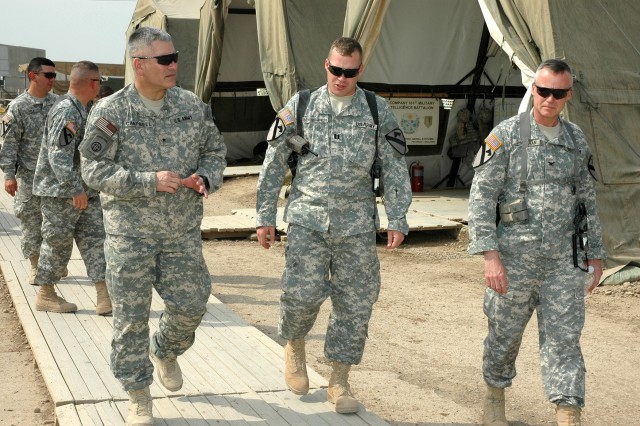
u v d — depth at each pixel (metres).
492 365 4.03
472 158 13.98
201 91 16.17
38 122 6.73
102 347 5.34
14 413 4.71
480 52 13.80
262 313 6.88
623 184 8.32
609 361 5.61
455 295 7.54
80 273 7.64
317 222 3.96
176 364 4.24
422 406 4.74
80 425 4.01
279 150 4.07
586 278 3.85
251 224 10.54
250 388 4.53
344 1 13.51
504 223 3.86
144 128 3.75
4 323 6.73
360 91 4.07
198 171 3.83
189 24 17.92
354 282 4.04
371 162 4.01
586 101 8.30
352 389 5.03
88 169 3.68
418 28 13.30
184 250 3.85
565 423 3.68
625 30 8.80
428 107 13.71
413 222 10.40
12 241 9.45
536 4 8.48
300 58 12.96
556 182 3.80
